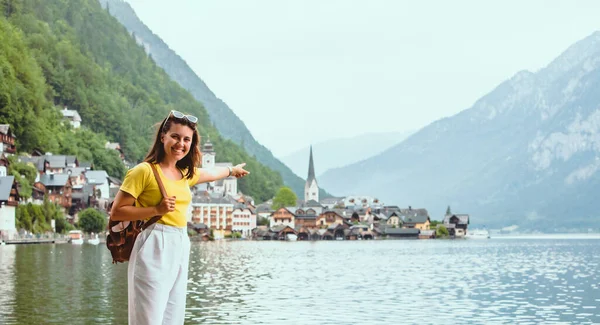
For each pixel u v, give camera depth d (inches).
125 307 1461.6
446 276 2682.1
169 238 417.4
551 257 4640.8
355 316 1440.7
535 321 1428.4
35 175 6983.3
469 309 1593.3
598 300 1806.1
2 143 6727.4
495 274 2834.6
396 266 3376.0
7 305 1492.4
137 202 419.8
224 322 1334.9
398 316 1454.2
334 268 3144.7
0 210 5285.4
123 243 423.8
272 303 1644.9
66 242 5871.1
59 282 2015.3
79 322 1264.8
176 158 426.3
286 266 3270.2
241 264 3390.7
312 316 1428.4
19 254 3629.4
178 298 420.8
